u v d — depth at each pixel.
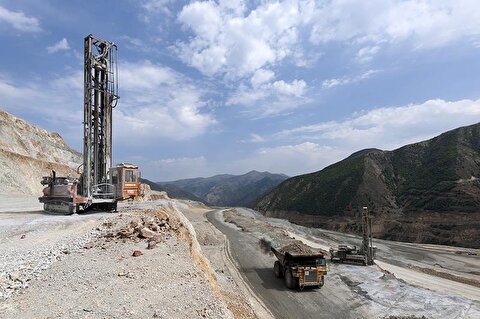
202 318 8.70
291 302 19.20
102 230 16.00
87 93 22.09
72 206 20.77
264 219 70.31
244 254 30.38
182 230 19.44
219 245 33.72
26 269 10.72
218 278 20.67
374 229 103.12
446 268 48.84
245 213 73.00
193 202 93.06
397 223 101.06
